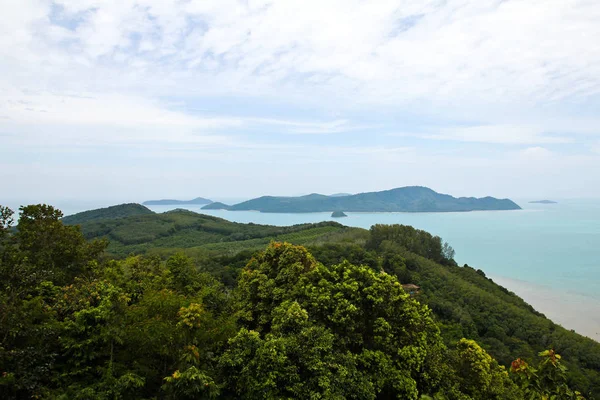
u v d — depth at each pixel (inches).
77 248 766.5
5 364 348.8
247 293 631.8
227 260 1694.1
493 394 512.4
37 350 369.4
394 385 460.4
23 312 376.8
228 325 463.5
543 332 1640.0
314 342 444.5
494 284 2496.3
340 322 496.1
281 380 412.5
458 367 542.9
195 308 421.4
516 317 1760.6
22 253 655.1
